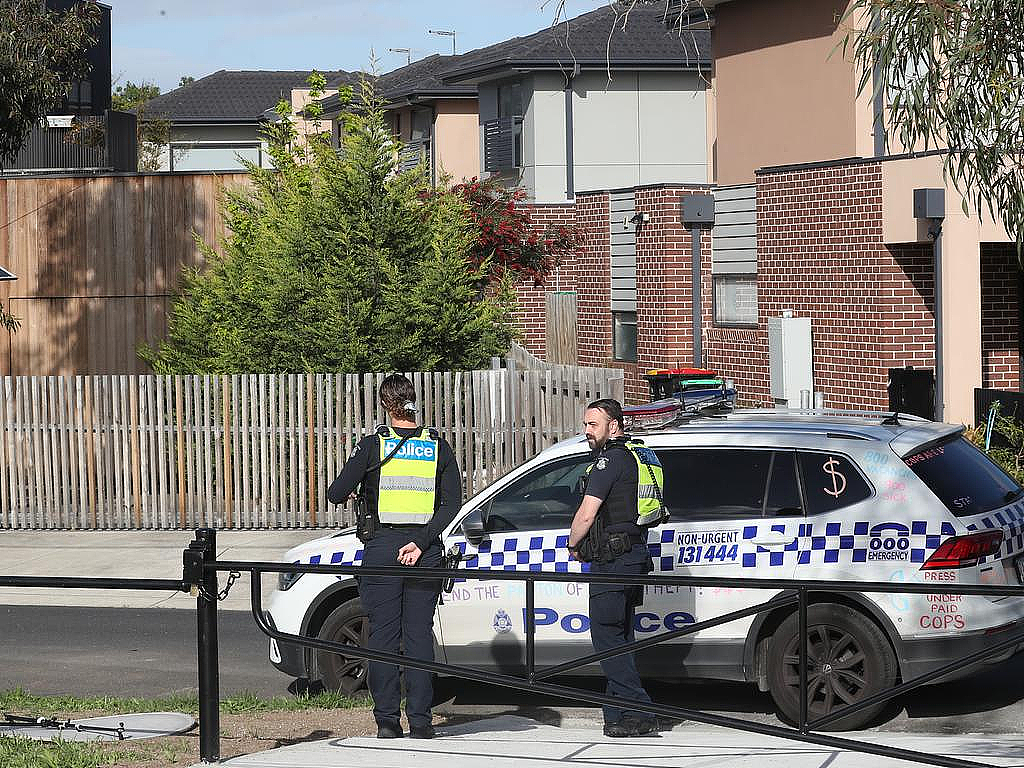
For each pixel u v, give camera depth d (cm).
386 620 889
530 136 3950
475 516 1039
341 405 1927
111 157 3231
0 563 1742
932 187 2064
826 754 857
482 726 963
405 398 888
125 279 2572
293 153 2631
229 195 2381
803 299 2470
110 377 1961
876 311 2258
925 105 1021
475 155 4709
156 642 1344
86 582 771
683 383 2128
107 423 1967
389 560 870
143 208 2562
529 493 1042
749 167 2922
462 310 2066
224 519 1953
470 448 1878
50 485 1978
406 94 4647
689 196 2828
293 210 2111
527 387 1866
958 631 941
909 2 1012
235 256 2206
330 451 1923
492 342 2081
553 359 3472
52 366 2588
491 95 4212
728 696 1084
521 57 3853
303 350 2005
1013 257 2262
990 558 952
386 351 1989
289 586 1077
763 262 2594
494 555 1030
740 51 2925
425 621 891
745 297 2759
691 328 2903
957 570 942
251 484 1959
